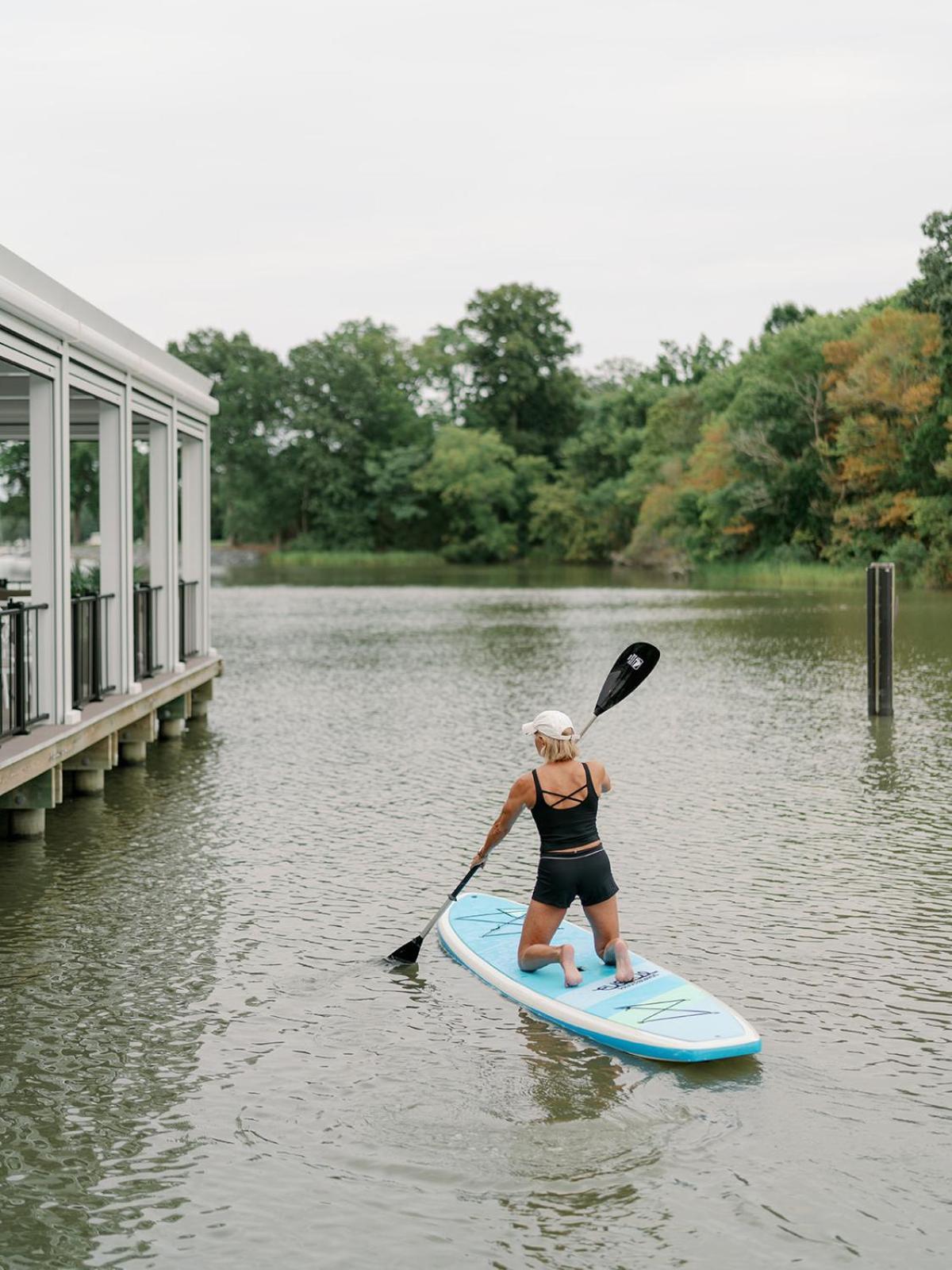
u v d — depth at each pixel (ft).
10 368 35.32
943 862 30.89
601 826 34.76
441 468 311.06
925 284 174.29
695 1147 17.24
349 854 31.96
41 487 33.88
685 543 222.89
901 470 178.91
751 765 42.88
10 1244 15.01
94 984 22.99
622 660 25.23
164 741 48.52
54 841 33.12
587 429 328.49
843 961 24.16
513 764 43.78
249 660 77.10
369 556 312.09
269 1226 15.42
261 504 330.95
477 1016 21.61
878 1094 18.79
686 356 342.03
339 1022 21.36
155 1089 18.88
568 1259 14.75
